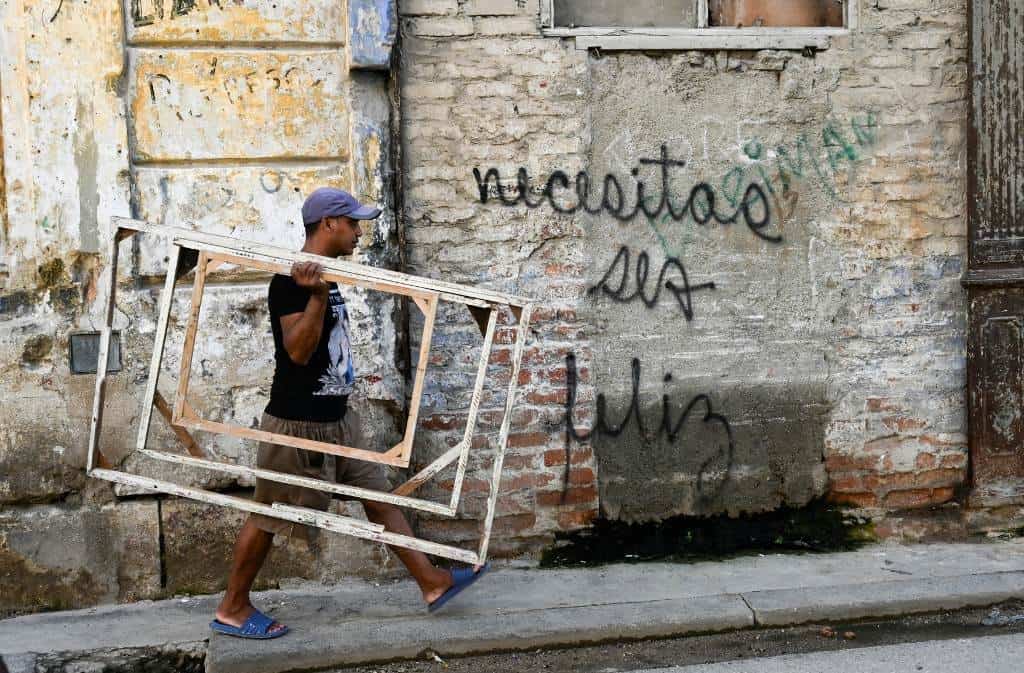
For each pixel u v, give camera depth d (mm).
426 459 5066
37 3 4582
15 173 4609
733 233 5332
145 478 4016
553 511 5215
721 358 5352
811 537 5465
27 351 4660
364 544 4969
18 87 4594
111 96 4648
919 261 5480
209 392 4793
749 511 5418
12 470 4680
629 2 5281
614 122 5195
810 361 5426
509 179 5102
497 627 4348
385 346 4891
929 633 4461
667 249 5277
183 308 4766
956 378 5539
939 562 5152
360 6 4758
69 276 4676
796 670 4066
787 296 5391
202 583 4871
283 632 4297
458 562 5113
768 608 4527
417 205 5039
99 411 4039
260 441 4102
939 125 5457
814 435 5453
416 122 5012
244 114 4773
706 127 5277
